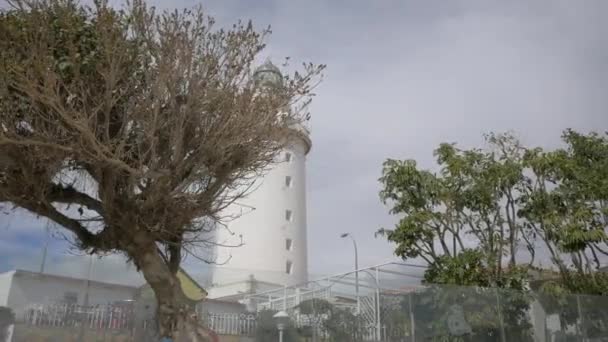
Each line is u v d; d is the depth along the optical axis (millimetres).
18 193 7758
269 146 8508
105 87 7277
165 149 7738
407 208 16594
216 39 7852
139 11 7535
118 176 7781
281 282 28625
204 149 7758
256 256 33625
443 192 16250
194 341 8539
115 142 7242
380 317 13141
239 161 8289
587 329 15227
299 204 36719
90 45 7387
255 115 8023
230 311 11758
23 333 9500
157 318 9078
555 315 14867
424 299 13461
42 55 6715
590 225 16016
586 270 17312
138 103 7418
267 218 34906
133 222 8078
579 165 17328
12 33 6965
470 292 13914
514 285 15664
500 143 16828
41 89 6652
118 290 10422
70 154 7328
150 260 8336
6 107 6797
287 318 12102
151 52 7484
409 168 16547
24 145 7105
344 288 15273
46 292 9914
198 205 8211
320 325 12516
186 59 7492
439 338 13227
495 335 13812
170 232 8281
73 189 8383
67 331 9836
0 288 9641
